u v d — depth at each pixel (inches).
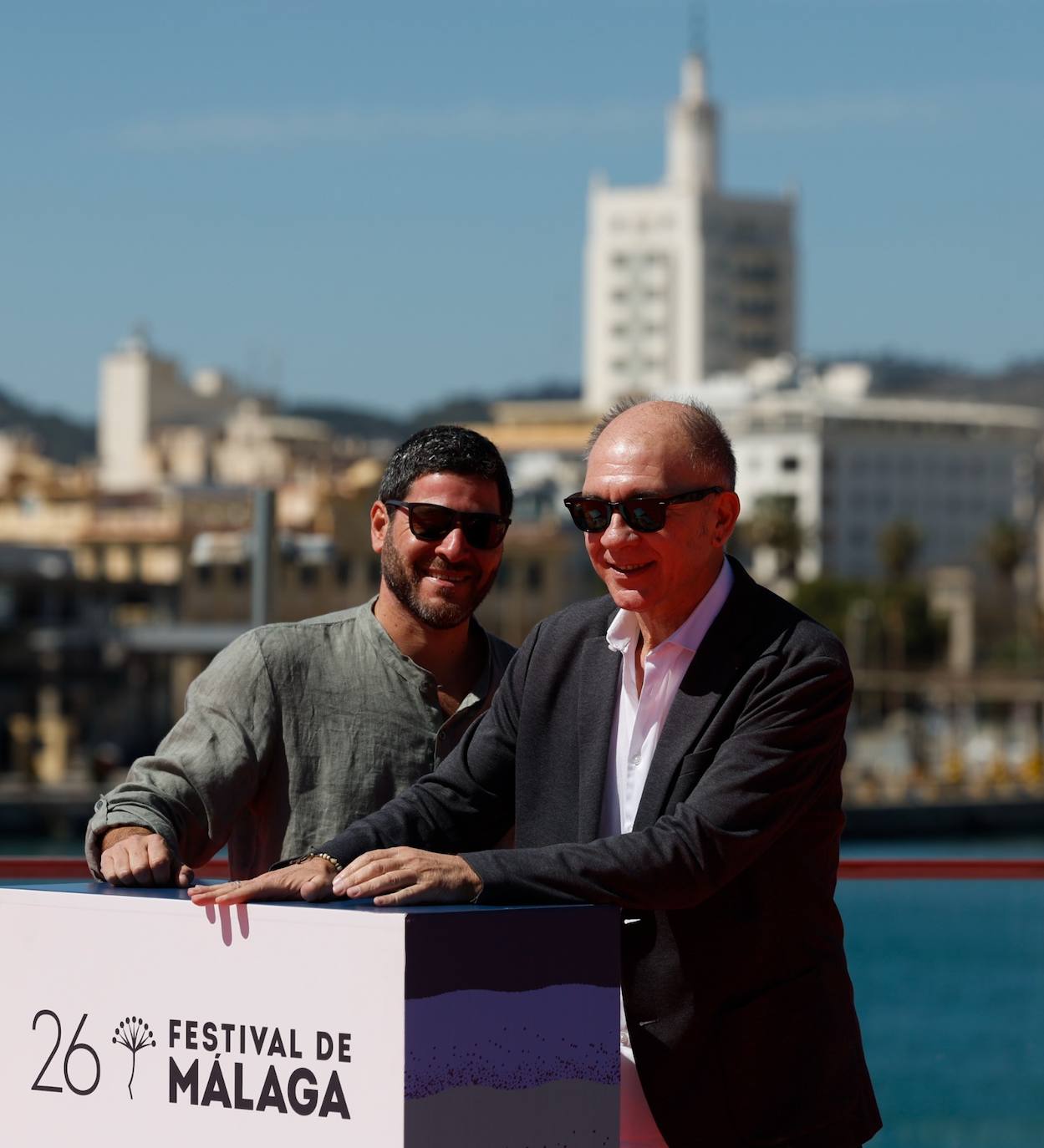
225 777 204.7
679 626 177.6
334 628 213.9
